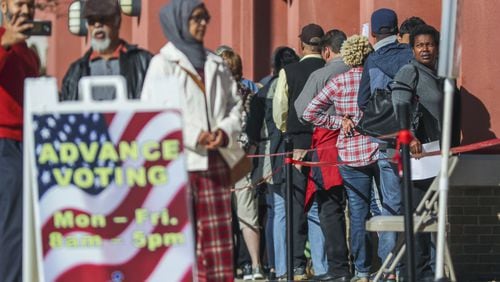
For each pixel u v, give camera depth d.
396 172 19.22
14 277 15.95
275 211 22.44
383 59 19.55
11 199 15.89
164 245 13.65
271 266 23.14
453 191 21.09
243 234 23.33
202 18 15.20
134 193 13.62
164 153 13.60
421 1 23.81
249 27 33.38
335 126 20.92
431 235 18.03
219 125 15.13
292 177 20.39
